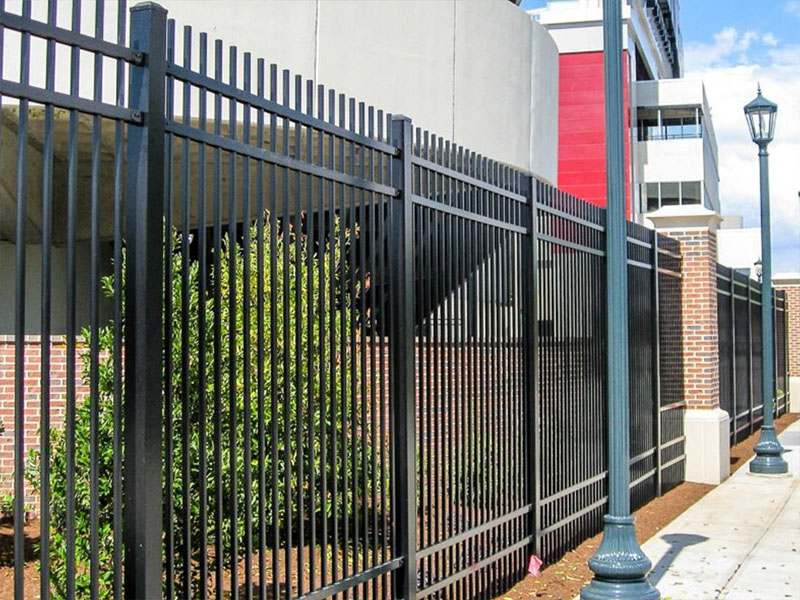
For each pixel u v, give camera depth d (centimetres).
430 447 536
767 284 1314
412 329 514
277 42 995
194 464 480
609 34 610
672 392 1173
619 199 605
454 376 579
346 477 455
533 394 691
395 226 512
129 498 324
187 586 349
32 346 841
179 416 470
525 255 696
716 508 1023
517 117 1273
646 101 5019
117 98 325
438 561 550
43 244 295
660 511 998
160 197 334
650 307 1069
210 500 491
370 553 557
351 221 468
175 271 473
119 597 316
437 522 546
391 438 509
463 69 1177
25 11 292
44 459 291
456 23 1166
